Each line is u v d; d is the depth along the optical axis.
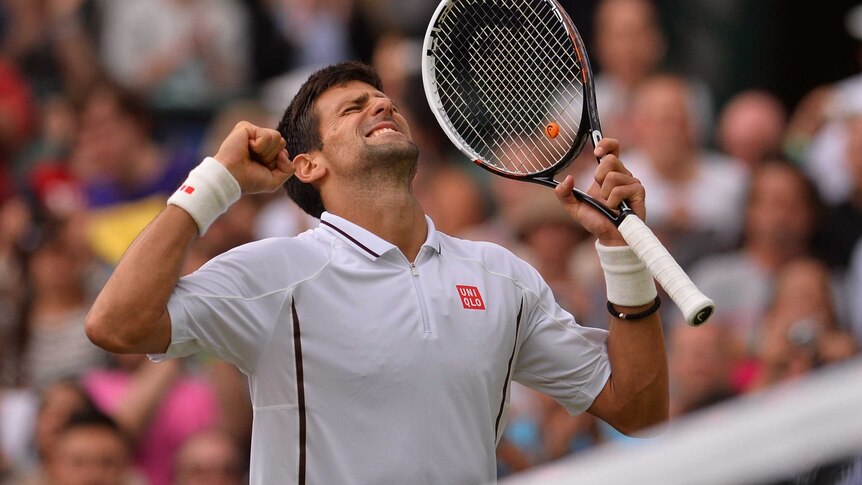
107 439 24.91
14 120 35.47
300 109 15.59
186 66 37.66
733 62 38.19
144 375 26.52
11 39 37.56
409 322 14.02
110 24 37.66
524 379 15.50
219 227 29.52
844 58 39.91
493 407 14.55
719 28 38.00
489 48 17.11
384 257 14.37
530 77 17.38
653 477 7.90
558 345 15.16
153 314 13.34
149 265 13.40
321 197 15.30
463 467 14.05
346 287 14.14
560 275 27.92
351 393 13.80
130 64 37.53
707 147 36.00
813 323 26.17
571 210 15.20
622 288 14.92
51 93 37.00
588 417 24.55
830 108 35.19
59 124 35.66
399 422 13.78
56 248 29.50
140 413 26.16
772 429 7.59
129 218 31.84
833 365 24.95
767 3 38.50
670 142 32.16
